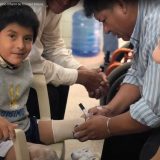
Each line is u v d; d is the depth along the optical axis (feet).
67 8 4.66
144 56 3.68
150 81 3.33
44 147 3.89
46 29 5.25
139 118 3.45
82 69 5.42
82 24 11.06
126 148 4.51
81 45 11.18
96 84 5.27
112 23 3.76
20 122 4.24
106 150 4.61
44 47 5.51
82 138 3.95
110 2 3.60
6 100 4.14
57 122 4.39
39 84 4.56
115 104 4.42
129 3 3.56
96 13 3.78
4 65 4.05
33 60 4.68
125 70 5.70
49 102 4.76
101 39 11.07
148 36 3.46
